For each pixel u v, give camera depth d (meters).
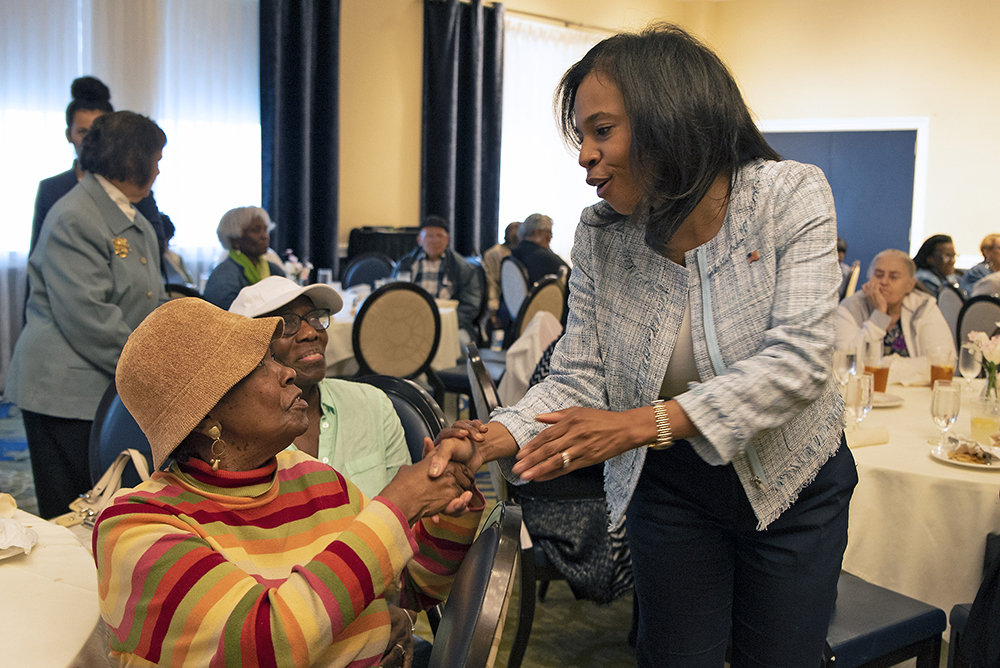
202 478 1.03
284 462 1.15
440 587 1.25
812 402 1.14
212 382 0.99
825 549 1.25
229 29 6.80
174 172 6.64
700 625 1.33
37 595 1.21
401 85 8.00
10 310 5.88
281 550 1.06
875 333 3.30
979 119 9.45
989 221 9.53
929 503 2.03
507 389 3.17
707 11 10.45
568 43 9.12
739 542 1.29
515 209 8.98
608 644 2.45
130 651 0.93
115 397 1.92
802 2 10.09
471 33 8.09
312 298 1.68
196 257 6.82
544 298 4.85
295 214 7.21
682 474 1.27
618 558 2.09
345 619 0.92
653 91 1.08
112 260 2.39
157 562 0.92
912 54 9.65
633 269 1.28
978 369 2.84
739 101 1.15
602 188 1.17
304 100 7.08
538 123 9.01
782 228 1.16
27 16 5.82
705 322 1.21
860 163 10.04
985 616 1.60
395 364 4.02
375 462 1.68
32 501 3.51
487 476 4.14
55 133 5.99
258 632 0.89
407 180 8.18
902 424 2.50
